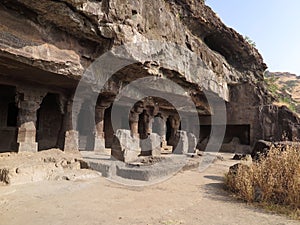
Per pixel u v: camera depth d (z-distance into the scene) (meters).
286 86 58.97
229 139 24.27
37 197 5.52
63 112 12.48
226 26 21.00
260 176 5.97
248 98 22.52
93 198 5.63
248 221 4.36
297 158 6.08
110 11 9.02
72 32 9.20
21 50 7.91
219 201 5.66
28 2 7.45
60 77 10.15
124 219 4.32
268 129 21.45
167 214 4.66
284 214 4.77
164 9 13.05
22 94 10.83
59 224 4.00
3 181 6.47
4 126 13.32
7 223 3.95
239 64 23.66
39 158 8.59
